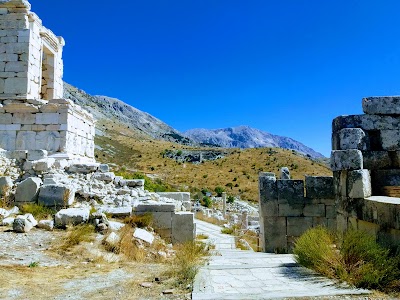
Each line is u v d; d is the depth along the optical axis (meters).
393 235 6.63
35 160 14.70
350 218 8.59
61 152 16.86
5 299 5.55
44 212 11.43
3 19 17.70
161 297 5.62
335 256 6.73
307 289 5.73
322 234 7.73
